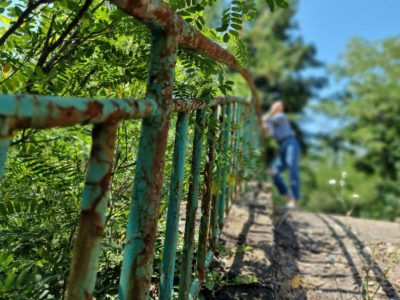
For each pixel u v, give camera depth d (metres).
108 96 1.44
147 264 0.90
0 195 1.17
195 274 1.54
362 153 14.53
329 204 13.24
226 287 1.80
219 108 1.77
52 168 1.27
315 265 2.51
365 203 11.46
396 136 12.37
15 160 1.27
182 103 1.10
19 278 0.75
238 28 1.29
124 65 1.26
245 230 2.63
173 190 1.18
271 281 1.89
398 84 13.38
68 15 1.18
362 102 13.63
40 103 0.55
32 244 1.08
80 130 1.42
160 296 1.19
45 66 1.14
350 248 2.87
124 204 1.44
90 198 0.70
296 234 3.15
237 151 1.95
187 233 1.33
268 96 19.02
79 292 0.71
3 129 0.51
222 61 1.40
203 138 1.39
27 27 1.10
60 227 1.18
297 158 6.88
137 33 1.16
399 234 3.30
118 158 1.39
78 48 1.18
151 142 0.88
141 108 0.80
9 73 1.13
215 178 1.68
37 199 1.22
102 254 1.29
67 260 1.02
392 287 2.21
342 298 2.07
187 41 1.02
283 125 6.95
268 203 3.45
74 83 1.28
